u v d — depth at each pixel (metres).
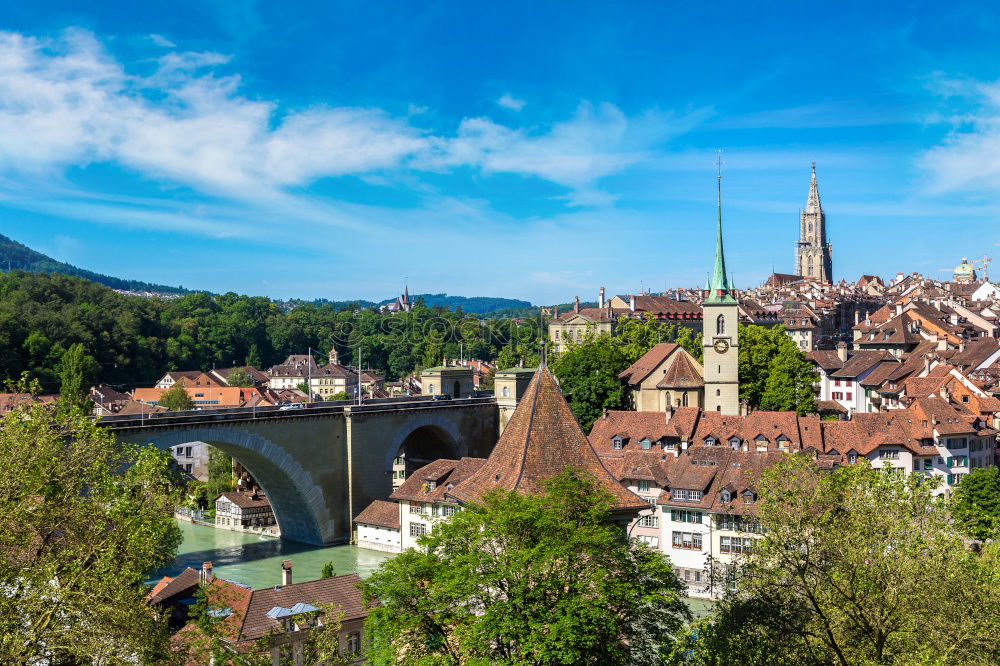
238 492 140.25
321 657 48.06
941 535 42.00
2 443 44.38
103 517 46.12
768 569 44.09
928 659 37.97
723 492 94.50
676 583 47.75
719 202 145.88
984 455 120.44
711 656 42.69
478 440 148.62
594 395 147.00
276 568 108.69
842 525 43.00
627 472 103.19
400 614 44.59
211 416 110.38
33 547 46.03
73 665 42.50
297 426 120.31
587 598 43.44
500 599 43.94
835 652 41.66
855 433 113.44
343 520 125.69
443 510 110.62
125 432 102.00
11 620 38.84
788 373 149.50
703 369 149.12
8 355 195.25
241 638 56.22
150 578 100.94
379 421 130.25
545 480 51.50
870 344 191.25
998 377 154.00
